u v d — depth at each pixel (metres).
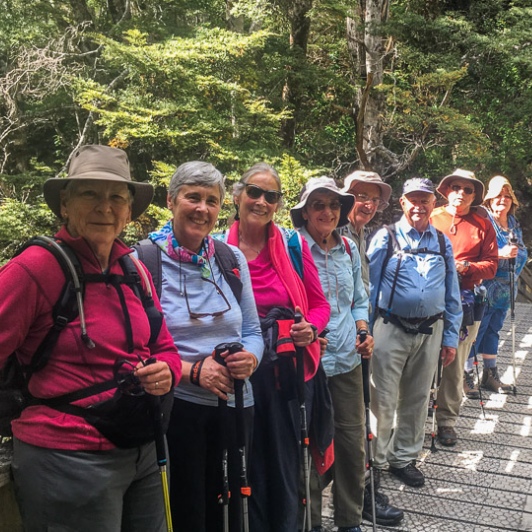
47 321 1.52
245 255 2.40
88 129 10.89
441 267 3.29
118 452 1.59
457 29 10.85
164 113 8.62
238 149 9.13
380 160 10.45
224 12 11.75
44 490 1.53
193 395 2.05
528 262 9.59
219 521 2.12
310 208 2.67
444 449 3.82
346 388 2.71
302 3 10.71
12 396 1.54
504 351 5.91
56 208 1.67
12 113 10.59
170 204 2.07
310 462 2.59
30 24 10.91
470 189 3.75
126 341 1.60
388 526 2.94
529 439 3.97
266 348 2.24
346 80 11.34
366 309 2.88
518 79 11.81
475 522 2.97
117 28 10.91
